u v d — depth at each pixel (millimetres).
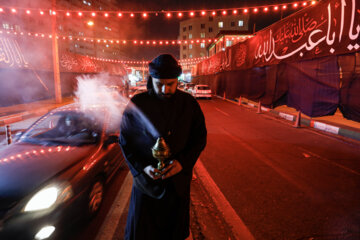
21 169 2365
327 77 7277
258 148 5453
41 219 1965
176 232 1432
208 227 2492
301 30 8555
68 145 3023
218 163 4449
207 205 2941
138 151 1372
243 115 10664
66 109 3842
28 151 2812
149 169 1224
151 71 1140
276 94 10812
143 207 1393
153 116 1277
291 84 9445
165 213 1398
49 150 2861
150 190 1291
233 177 3793
